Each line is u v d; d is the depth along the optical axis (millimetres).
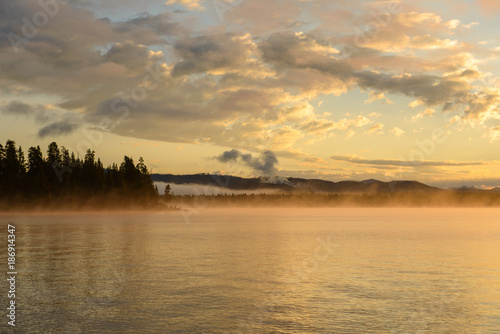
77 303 34750
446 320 30516
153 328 28672
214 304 34500
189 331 28109
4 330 28188
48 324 29406
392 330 28469
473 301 35688
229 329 28500
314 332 28016
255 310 32781
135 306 33812
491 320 30609
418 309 33250
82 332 27875
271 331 28109
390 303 34969
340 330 28406
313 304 34625
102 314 31656
